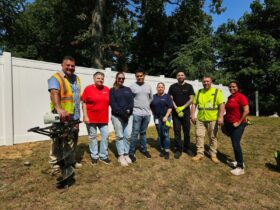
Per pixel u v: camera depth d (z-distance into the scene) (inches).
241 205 186.4
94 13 774.5
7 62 263.1
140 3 888.9
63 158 182.1
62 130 177.9
